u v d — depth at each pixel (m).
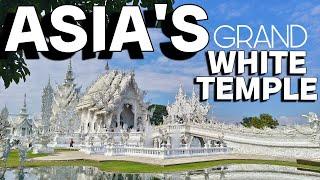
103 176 24.20
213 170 27.56
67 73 89.56
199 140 55.41
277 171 28.12
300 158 41.25
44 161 34.56
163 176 24.11
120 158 37.12
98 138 60.59
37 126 90.50
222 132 49.66
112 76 74.62
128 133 57.28
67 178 22.95
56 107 88.06
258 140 46.28
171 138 54.59
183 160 34.69
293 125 44.78
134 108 70.44
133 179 22.70
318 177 25.34
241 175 25.45
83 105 77.25
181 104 74.00
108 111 68.06
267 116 91.81
